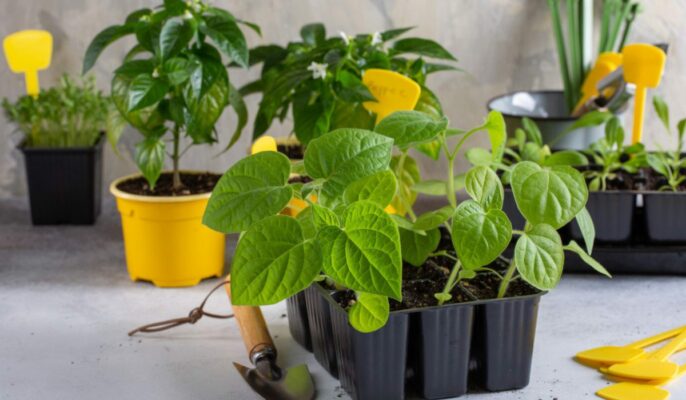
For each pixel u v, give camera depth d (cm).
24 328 129
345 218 89
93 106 168
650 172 156
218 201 92
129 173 189
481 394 108
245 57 135
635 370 111
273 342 124
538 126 158
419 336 104
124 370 117
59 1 180
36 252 159
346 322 101
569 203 93
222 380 114
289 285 86
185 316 133
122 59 183
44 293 142
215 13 140
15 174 189
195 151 188
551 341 123
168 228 140
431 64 151
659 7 180
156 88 132
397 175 124
